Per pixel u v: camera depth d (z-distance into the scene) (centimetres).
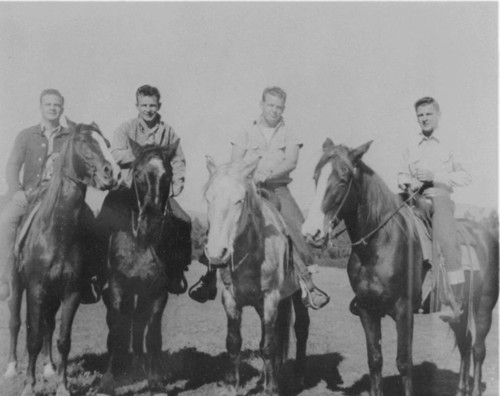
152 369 584
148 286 569
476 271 602
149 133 638
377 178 550
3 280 619
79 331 654
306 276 584
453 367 684
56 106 661
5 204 651
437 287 570
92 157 557
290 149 635
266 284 554
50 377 622
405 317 551
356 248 550
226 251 509
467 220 638
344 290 656
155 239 566
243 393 599
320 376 643
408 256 552
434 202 588
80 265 562
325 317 660
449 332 688
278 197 613
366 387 626
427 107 631
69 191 560
